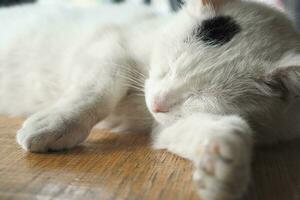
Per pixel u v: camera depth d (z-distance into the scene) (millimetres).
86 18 398
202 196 177
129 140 305
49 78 371
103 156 253
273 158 271
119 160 246
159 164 240
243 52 280
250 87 274
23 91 391
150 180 211
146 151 271
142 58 334
